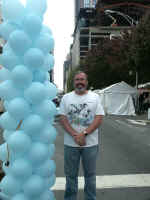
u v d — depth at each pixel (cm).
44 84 274
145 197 368
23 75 249
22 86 258
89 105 289
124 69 2648
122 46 2291
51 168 279
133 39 1791
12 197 270
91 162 296
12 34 248
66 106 296
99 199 360
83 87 291
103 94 1930
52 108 270
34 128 253
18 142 250
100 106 296
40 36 264
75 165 301
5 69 271
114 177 457
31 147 262
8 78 268
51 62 279
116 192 387
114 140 843
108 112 1905
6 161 275
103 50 3081
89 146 293
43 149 262
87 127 292
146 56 1686
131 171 493
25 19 251
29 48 259
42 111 262
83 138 284
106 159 586
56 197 369
